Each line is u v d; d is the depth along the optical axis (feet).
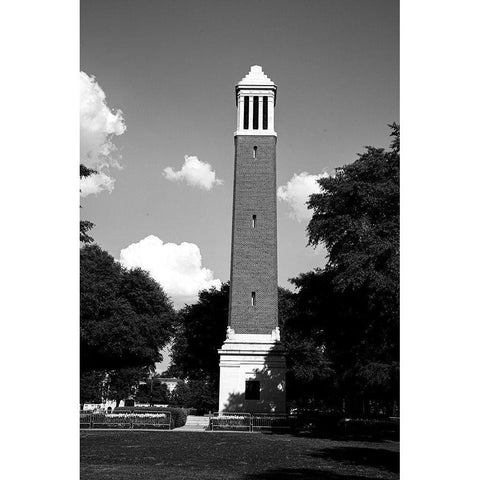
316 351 251.39
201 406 307.99
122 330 226.17
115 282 241.55
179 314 263.29
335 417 184.96
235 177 181.68
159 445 105.19
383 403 192.44
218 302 242.58
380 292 110.22
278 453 94.07
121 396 363.15
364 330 139.33
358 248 127.75
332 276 144.87
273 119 186.50
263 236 176.86
